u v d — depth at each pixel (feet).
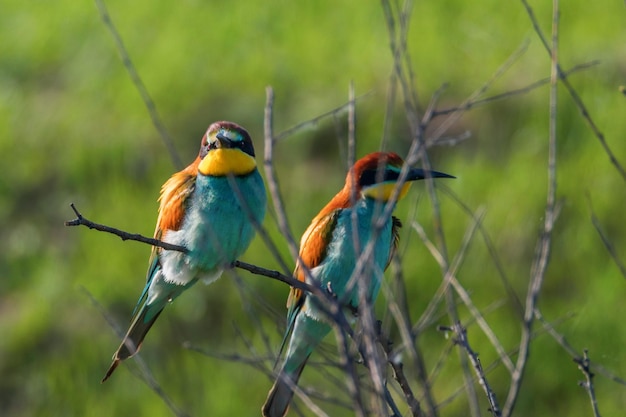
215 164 28.63
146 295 29.78
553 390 43.21
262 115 55.36
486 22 57.82
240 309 46.39
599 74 52.34
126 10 65.36
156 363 45.65
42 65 63.52
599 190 48.06
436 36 57.36
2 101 60.95
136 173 54.60
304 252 29.76
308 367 42.45
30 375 47.03
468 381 20.10
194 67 59.57
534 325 44.32
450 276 20.65
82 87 60.70
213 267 28.73
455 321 20.68
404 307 21.42
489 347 43.47
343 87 55.11
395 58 20.10
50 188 55.26
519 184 48.42
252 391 44.29
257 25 61.77
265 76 57.62
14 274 51.88
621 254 46.06
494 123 51.47
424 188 48.52
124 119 57.41
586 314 44.60
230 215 28.55
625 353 43.78
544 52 54.54
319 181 50.93
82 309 48.80
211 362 45.19
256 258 47.34
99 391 45.85
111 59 61.77
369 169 29.78
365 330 18.12
